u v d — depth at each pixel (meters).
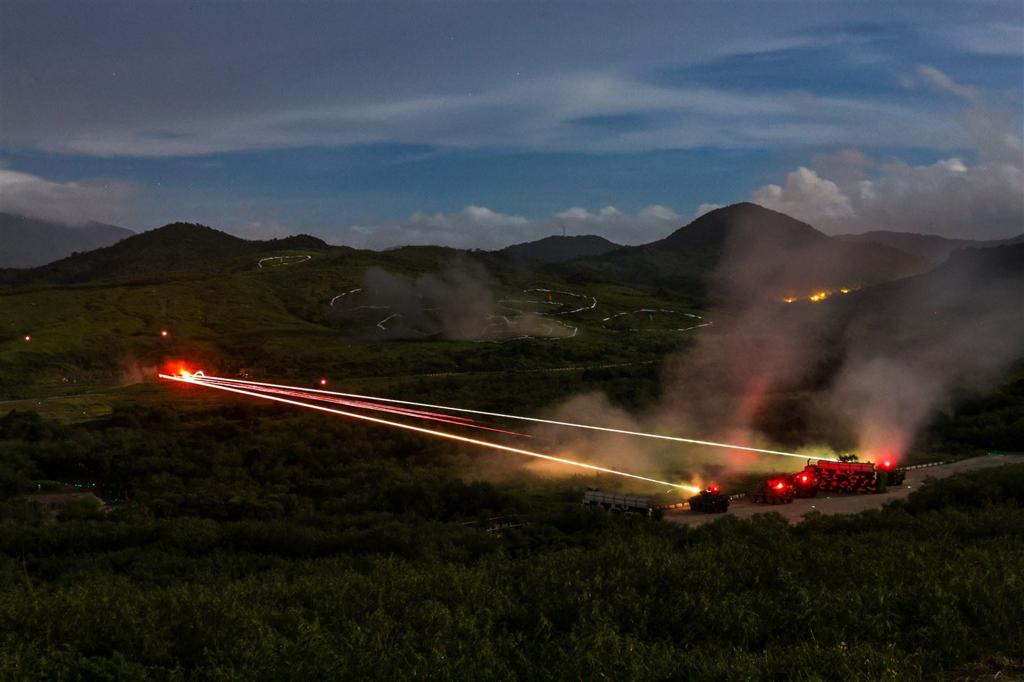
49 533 45.34
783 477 60.03
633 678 14.16
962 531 28.58
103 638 17.62
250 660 15.59
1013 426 74.38
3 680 15.16
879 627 15.89
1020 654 14.59
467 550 38.12
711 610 17.59
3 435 78.75
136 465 72.31
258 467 73.06
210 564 38.34
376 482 65.75
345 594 20.95
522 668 15.51
